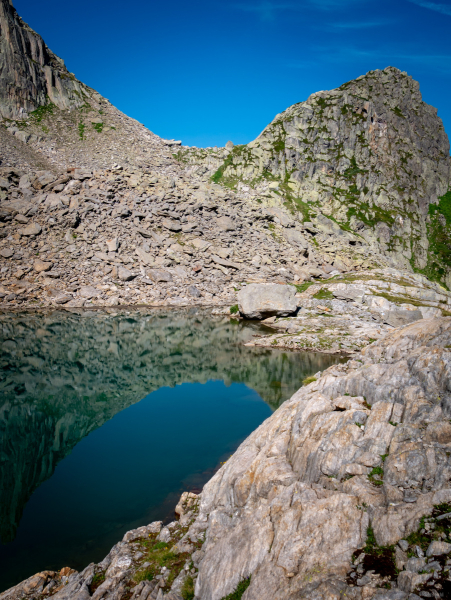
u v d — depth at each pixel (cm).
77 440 2012
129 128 12306
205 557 972
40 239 6275
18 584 1068
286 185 11038
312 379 1720
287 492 1006
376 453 992
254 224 8219
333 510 886
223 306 5681
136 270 6250
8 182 6975
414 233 10569
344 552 809
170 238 7088
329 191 10988
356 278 6172
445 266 10012
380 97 12769
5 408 2405
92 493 1545
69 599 975
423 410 1018
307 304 5075
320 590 732
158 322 4725
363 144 11931
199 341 3997
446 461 881
